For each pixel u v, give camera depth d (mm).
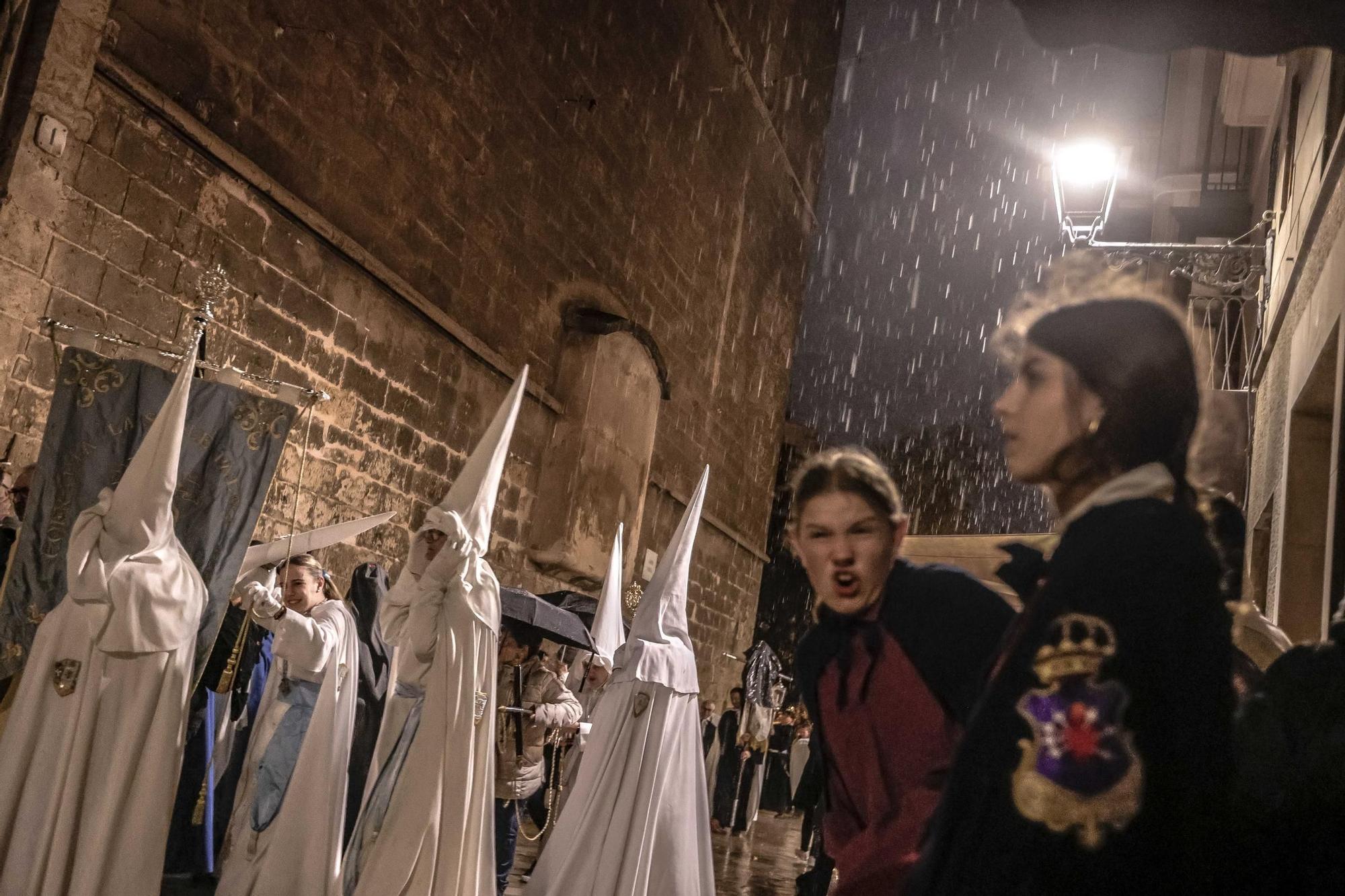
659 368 16547
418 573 5645
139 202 8344
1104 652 1166
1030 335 1407
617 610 8562
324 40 10320
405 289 11359
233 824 5711
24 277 7391
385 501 11547
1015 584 1461
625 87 16484
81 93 7680
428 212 12094
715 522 20766
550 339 14906
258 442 5359
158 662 4742
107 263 8102
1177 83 14320
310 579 6211
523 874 8656
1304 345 6953
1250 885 1168
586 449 14898
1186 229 13656
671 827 6016
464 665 5312
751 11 20906
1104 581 1199
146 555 4766
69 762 4508
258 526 9703
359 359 10969
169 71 8688
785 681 14609
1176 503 1292
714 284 20500
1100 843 1118
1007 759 1183
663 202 18141
